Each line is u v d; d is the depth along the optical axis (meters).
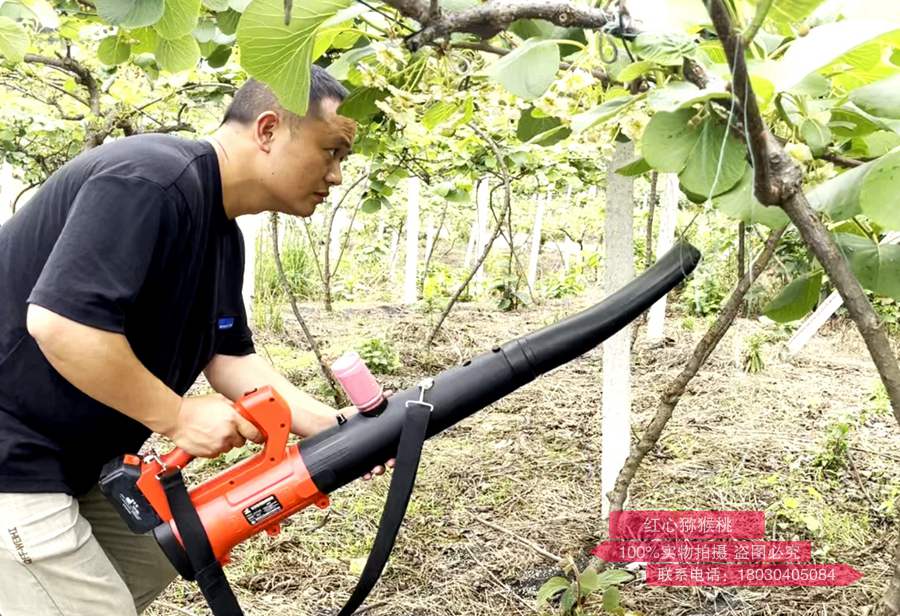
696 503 3.40
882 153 1.20
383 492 3.59
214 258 1.63
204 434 1.45
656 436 2.35
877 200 0.99
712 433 4.44
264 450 1.49
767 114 1.05
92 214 1.33
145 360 1.56
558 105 1.23
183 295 1.52
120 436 1.61
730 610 2.61
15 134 6.65
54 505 1.52
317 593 2.78
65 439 1.52
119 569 1.87
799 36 0.93
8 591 1.51
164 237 1.40
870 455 3.99
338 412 1.81
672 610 2.63
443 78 1.25
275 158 1.55
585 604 2.62
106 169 1.37
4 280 1.48
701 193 1.02
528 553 3.04
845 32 0.80
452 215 14.78
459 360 6.61
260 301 8.08
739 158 1.01
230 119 1.56
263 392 1.47
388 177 5.07
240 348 1.95
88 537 1.59
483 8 0.99
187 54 1.70
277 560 3.00
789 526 3.17
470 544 3.12
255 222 7.05
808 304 1.47
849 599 2.64
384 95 1.39
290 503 1.46
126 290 1.34
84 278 1.30
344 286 11.23
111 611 1.61
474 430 4.59
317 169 1.58
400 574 2.90
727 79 0.93
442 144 5.16
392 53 1.19
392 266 13.38
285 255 10.51
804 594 2.69
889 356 0.93
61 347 1.31
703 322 8.13
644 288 1.38
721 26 0.77
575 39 1.27
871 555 2.95
